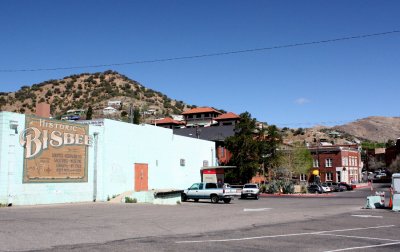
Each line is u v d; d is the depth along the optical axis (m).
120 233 13.37
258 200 42.44
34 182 24.89
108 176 31.14
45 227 14.10
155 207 26.02
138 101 149.88
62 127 27.27
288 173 69.88
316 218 20.55
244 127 57.69
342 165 91.25
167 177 41.03
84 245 10.84
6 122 23.28
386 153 111.62
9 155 23.31
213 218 19.77
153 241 11.90
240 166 56.25
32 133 24.89
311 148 94.81
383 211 25.56
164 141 40.78
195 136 69.56
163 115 132.00
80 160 28.70
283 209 27.28
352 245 11.76
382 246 11.64
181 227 15.71
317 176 85.44
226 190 36.88
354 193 62.09
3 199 22.88
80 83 161.50
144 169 36.72
